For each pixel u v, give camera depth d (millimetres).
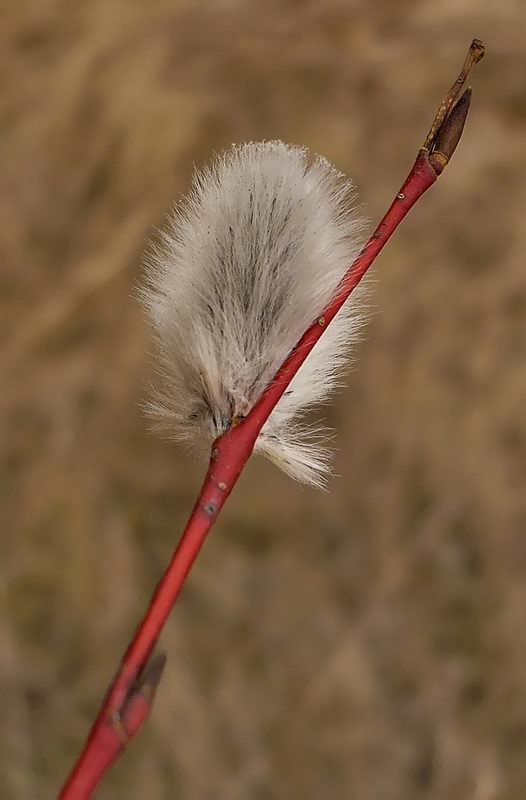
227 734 650
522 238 759
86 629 681
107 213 800
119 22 869
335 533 695
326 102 813
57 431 732
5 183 818
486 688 653
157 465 716
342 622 675
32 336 763
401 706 655
